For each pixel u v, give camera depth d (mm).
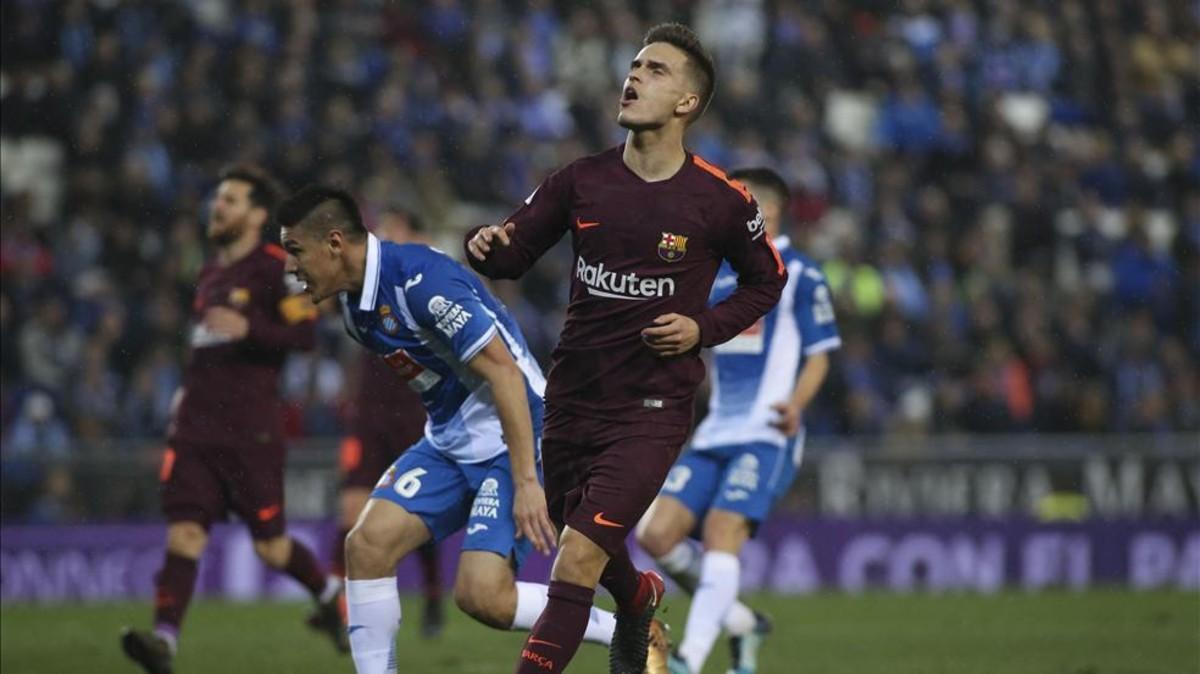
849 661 31047
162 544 45031
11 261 51312
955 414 56469
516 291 53625
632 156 18656
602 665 28750
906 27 74812
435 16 65125
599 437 18531
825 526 49500
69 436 47969
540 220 18797
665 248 18328
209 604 43281
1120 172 71875
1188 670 29578
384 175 56500
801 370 27375
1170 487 52125
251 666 29516
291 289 28484
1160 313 65188
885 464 50250
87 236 53406
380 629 20641
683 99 18422
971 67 74250
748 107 66375
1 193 55812
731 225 18609
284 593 45469
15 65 58219
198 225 54156
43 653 31484
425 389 20938
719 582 25938
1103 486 51719
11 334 49781
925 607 43188
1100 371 60281
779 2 72375
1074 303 61656
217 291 28422
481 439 20859
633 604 19859
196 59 58312
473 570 20406
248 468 28422
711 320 18484
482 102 63469
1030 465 51281
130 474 45219
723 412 27297
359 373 34188
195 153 56719
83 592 44281
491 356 19625
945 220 66062
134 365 50344
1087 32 79625
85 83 57938
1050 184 69125
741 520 26516
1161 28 80938
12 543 43719
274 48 60938
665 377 18547
